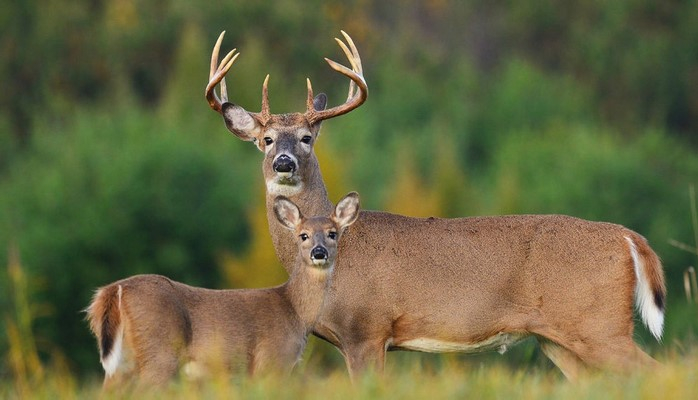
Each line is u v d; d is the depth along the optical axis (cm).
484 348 997
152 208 3259
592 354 967
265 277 2736
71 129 3959
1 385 1014
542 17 5912
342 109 1034
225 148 3784
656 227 3475
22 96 5181
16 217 3238
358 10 5662
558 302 970
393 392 776
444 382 802
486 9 6144
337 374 916
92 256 3138
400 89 5184
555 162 4047
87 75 5328
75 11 5475
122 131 3784
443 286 980
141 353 874
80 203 3244
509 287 977
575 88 5312
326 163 2794
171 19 5453
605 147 4053
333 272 981
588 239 973
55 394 891
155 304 878
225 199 3375
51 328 2905
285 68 5272
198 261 3306
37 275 2991
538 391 790
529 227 984
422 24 6069
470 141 5062
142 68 5397
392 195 3328
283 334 931
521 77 5219
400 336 991
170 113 4328
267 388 788
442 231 991
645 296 970
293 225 962
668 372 805
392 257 983
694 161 4250
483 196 3706
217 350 888
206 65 4781
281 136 1016
